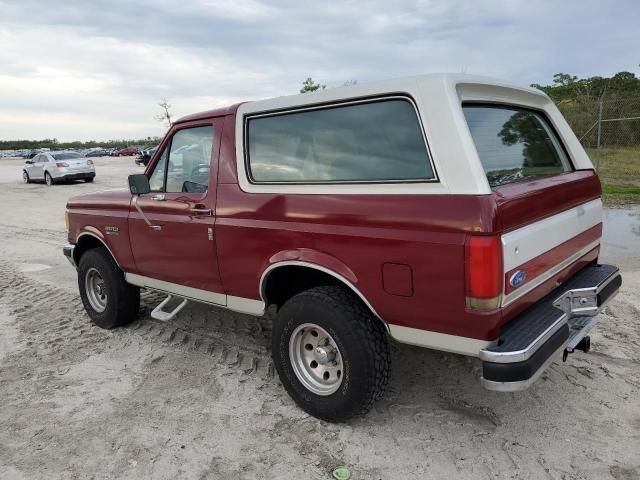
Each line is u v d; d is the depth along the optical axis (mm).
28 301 6066
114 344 4688
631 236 8094
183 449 3119
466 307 2555
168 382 3947
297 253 3178
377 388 3059
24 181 23844
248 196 3479
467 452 2975
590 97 18891
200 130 3904
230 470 2916
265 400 3631
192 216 3842
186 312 5359
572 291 3168
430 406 3449
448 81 2672
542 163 3570
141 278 4527
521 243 2646
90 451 3133
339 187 3027
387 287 2814
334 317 3031
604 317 4781
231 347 4504
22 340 4859
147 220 4184
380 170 2887
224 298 3812
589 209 3582
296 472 2875
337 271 3002
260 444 3137
